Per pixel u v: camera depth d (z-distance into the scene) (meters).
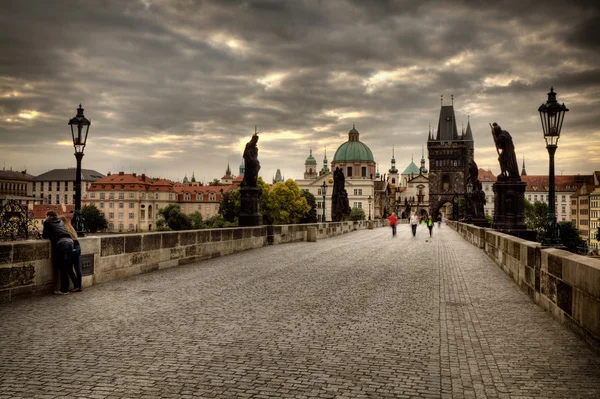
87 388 6.22
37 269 12.57
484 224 51.62
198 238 20.89
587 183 164.75
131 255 16.22
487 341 8.41
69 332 8.87
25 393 6.06
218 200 194.88
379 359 7.43
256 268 18.34
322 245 31.03
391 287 13.95
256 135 30.03
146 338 8.48
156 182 191.25
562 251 10.55
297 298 12.22
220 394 6.07
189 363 7.18
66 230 13.09
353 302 11.73
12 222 15.72
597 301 7.65
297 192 135.62
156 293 12.88
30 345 8.04
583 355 7.62
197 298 12.18
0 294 11.59
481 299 12.20
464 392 6.20
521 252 13.77
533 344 8.23
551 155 15.85
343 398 5.99
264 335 8.72
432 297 12.43
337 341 8.37
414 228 44.53
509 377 6.70
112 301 11.78
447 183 171.25
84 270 13.89
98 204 182.38
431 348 7.99
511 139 30.73
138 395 6.02
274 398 5.97
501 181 30.77
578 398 6.02
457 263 20.28
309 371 6.89
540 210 154.50
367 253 24.94
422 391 6.22
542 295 11.08
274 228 31.11
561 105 15.85
